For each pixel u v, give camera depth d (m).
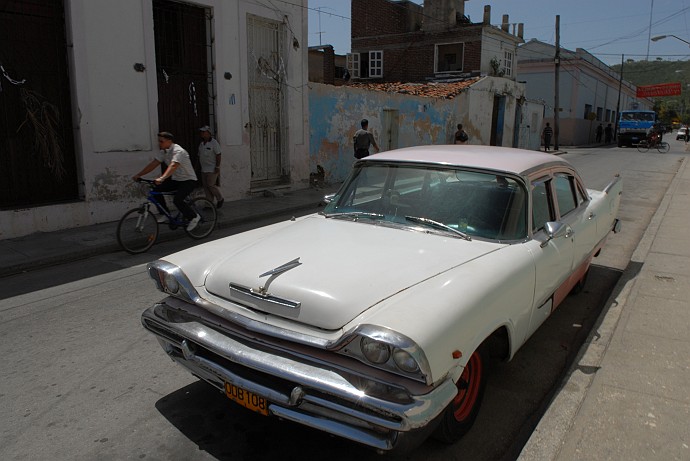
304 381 2.47
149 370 3.96
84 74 8.54
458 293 2.67
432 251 3.21
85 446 3.04
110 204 9.14
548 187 4.08
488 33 25.14
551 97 39.34
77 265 6.94
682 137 47.97
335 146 14.82
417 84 24.72
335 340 2.52
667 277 5.77
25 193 8.23
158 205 7.73
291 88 12.74
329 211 4.14
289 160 12.98
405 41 27.05
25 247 7.41
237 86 11.23
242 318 2.83
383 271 2.90
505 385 3.83
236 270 3.04
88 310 5.23
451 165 3.89
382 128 17.05
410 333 2.33
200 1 10.25
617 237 8.31
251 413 3.39
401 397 2.32
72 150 8.77
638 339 4.20
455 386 2.49
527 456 2.81
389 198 3.93
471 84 23.31
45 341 4.48
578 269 4.68
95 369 3.98
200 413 3.38
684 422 3.09
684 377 3.61
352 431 2.41
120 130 9.15
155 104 9.64
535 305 3.51
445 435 2.94
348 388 2.38
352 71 28.81
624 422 3.09
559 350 4.40
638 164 21.14
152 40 9.45
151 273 3.34
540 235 3.70
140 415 3.36
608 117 50.75
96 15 8.58
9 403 3.50
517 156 4.11
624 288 5.45
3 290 5.91
